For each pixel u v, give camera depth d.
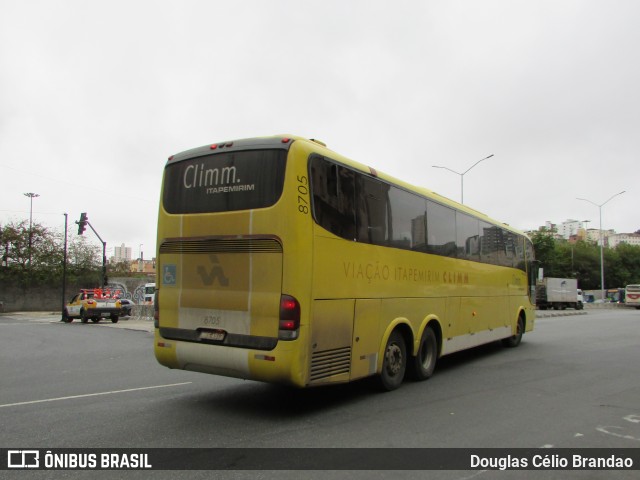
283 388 8.12
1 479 4.32
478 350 13.36
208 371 6.57
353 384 8.43
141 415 6.40
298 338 5.88
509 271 13.44
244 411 6.62
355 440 5.39
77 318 31.80
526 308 14.83
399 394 7.69
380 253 7.54
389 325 7.71
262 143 6.31
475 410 6.71
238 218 6.28
